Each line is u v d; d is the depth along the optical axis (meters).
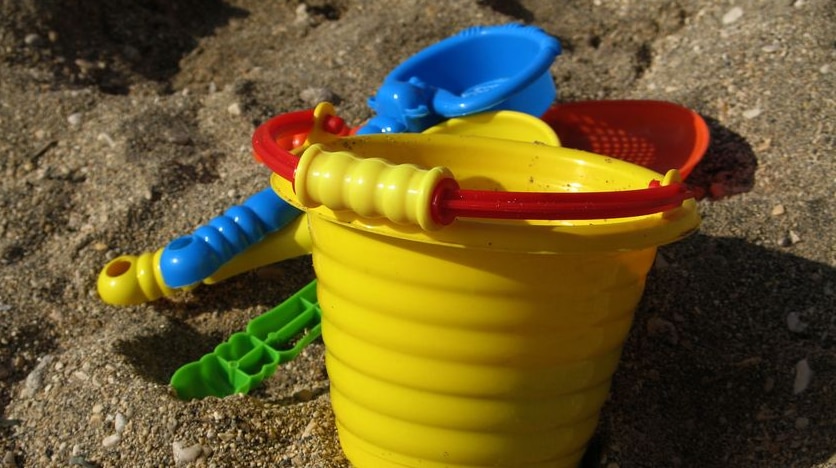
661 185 0.56
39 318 0.78
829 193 0.79
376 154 0.66
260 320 0.74
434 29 1.06
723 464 0.66
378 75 0.99
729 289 0.74
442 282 0.55
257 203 0.76
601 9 1.09
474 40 0.87
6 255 0.83
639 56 1.02
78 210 0.86
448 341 0.56
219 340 0.78
